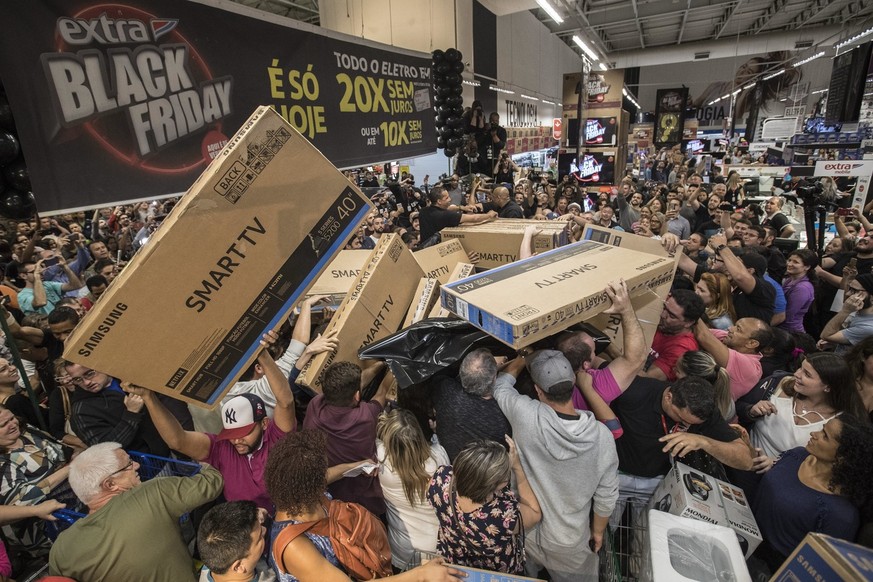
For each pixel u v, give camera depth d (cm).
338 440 206
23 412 267
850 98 1205
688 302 240
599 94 1102
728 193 920
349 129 406
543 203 805
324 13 1036
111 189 242
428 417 219
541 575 225
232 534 149
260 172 172
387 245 258
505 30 1351
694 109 3031
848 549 107
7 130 209
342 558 151
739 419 252
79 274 553
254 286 178
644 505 208
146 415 240
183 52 268
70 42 219
